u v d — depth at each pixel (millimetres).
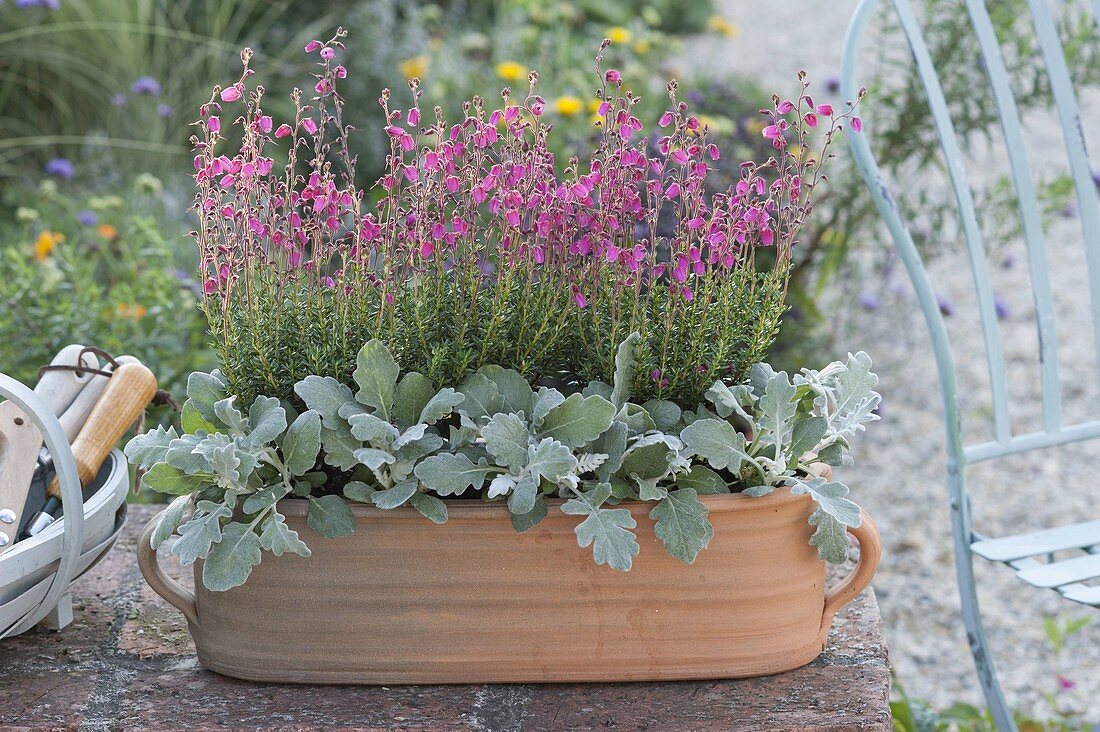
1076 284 4492
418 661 1031
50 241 2506
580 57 4969
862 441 3443
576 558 1002
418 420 1008
